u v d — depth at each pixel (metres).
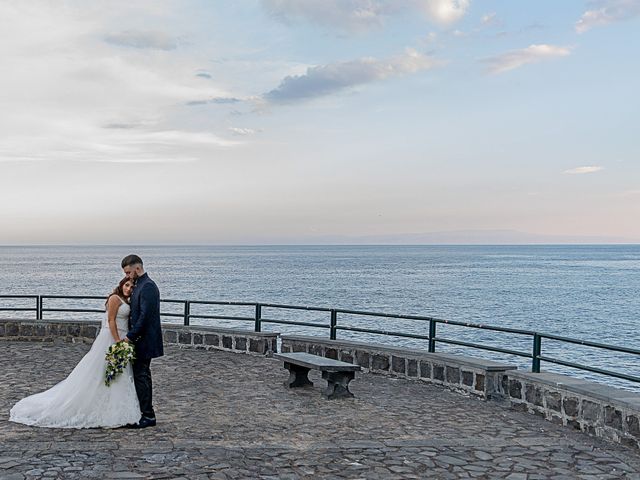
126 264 8.23
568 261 191.38
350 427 8.35
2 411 8.79
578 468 6.78
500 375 9.94
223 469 6.47
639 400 7.68
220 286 77.88
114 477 6.13
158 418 8.60
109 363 7.89
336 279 94.50
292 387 10.84
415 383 11.42
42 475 6.15
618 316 48.41
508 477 6.45
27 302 52.88
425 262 180.88
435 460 6.96
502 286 80.31
